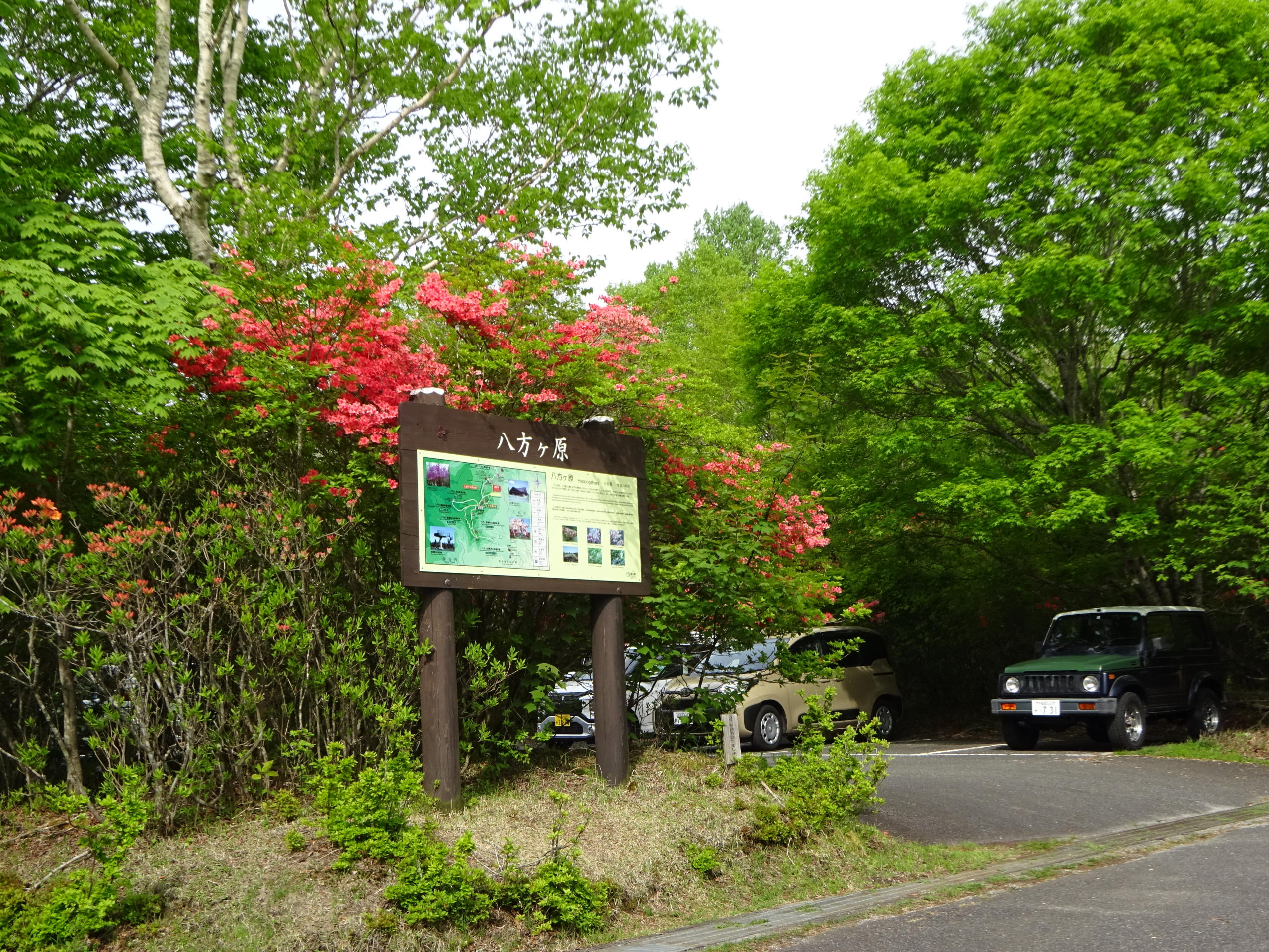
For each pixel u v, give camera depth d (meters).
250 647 7.54
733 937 6.09
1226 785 11.34
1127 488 16.48
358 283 8.87
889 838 8.45
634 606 9.67
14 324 8.39
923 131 18.19
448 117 17.27
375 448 8.69
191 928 5.66
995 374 17.98
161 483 7.97
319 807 6.69
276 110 17.09
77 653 7.77
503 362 8.83
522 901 6.18
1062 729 18.12
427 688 7.55
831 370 18.23
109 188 13.23
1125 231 15.79
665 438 9.82
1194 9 16.50
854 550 19.81
